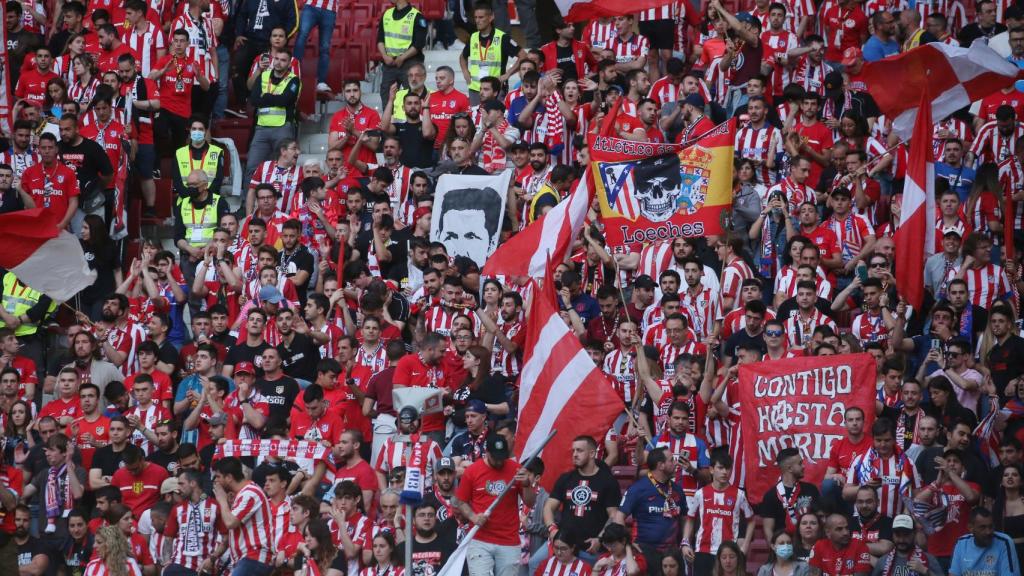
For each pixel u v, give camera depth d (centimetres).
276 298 6825
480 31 8694
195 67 8281
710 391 5850
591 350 6259
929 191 6406
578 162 7719
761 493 5572
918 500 5412
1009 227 6931
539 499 5572
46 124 7800
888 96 6925
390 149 7725
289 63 8200
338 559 5469
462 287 6800
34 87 8244
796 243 6750
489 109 7838
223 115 8662
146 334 6931
